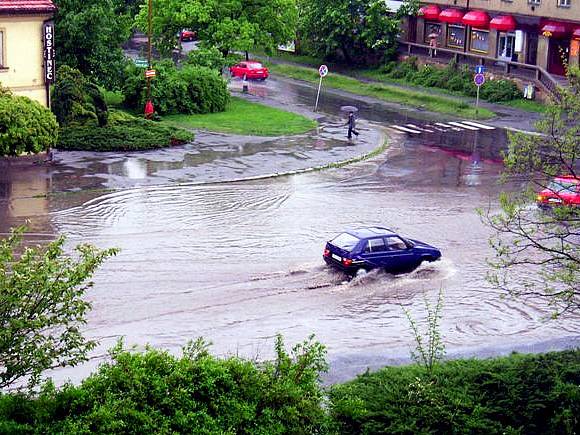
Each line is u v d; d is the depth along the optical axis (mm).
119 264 33312
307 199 43125
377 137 57594
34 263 19703
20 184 42969
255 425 18438
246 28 69500
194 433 17688
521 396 21297
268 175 47125
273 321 29719
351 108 57094
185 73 62938
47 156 47156
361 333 29234
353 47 84750
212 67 66875
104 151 49875
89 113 52094
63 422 17297
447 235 38719
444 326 30219
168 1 69750
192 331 28531
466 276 34500
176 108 61844
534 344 29016
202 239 36500
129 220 38375
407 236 38156
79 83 53000
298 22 85000
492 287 33625
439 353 25641
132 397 17797
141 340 27578
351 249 33500
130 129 52094
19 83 48906
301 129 58656
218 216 39594
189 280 32344
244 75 78375
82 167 46500
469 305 32062
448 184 47094
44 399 17859
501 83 70812
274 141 55000
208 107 62906
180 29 71500
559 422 20859
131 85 61250
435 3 82125
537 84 69188
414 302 31984
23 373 18719
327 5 83438
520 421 20906
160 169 46969
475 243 37938
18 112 44781
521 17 74750
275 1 71500
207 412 18203
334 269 34031
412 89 74625
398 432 19672
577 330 30516
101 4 59375
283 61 87812
